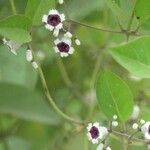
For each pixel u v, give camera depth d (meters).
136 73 0.29
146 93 0.41
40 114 0.41
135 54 0.29
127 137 0.31
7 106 0.40
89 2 0.39
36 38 0.40
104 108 0.31
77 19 0.41
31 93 0.40
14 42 0.31
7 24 0.29
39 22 0.31
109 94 0.31
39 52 0.41
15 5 0.38
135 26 0.32
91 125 0.30
